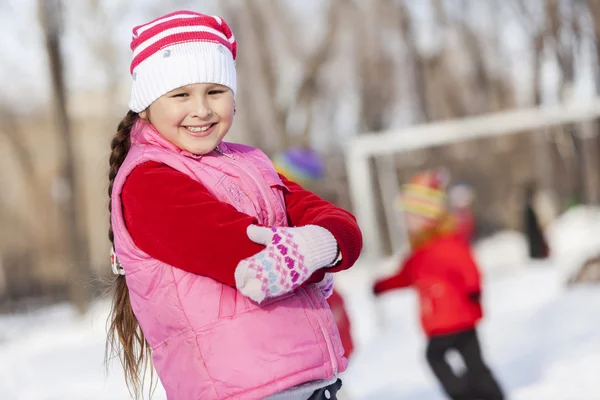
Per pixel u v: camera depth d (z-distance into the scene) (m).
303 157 5.44
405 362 8.01
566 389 6.21
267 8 22.33
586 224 16.92
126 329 2.54
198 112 2.31
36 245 26.41
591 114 11.74
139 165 2.31
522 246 17.52
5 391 8.09
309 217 2.41
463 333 6.02
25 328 16.36
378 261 10.88
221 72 2.36
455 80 23.84
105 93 24.64
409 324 10.01
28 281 25.88
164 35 2.34
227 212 2.19
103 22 22.78
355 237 2.30
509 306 10.07
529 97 22.66
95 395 7.35
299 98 23.20
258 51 22.16
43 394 7.69
